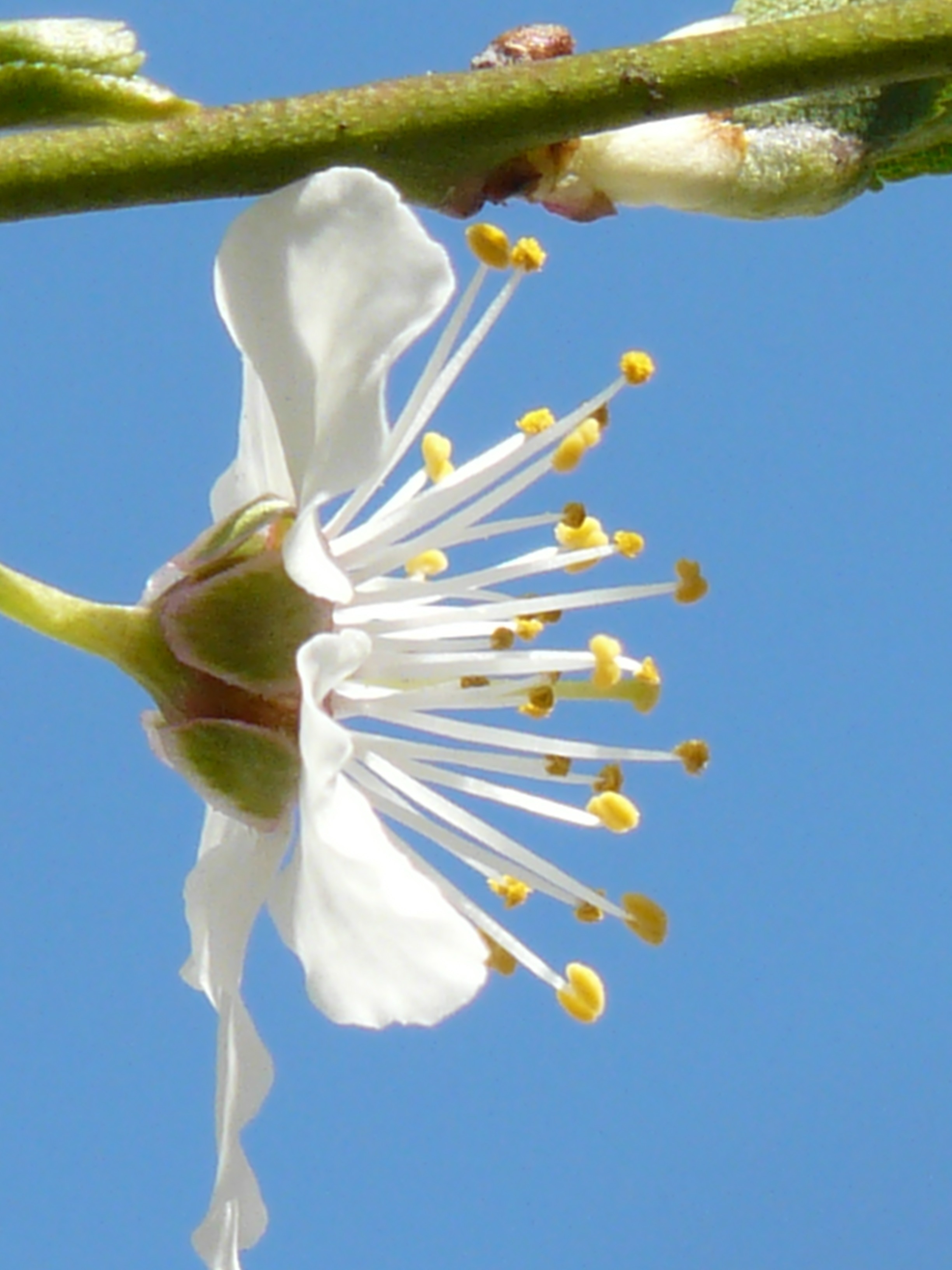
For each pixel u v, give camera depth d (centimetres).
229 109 11
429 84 11
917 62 11
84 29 11
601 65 11
